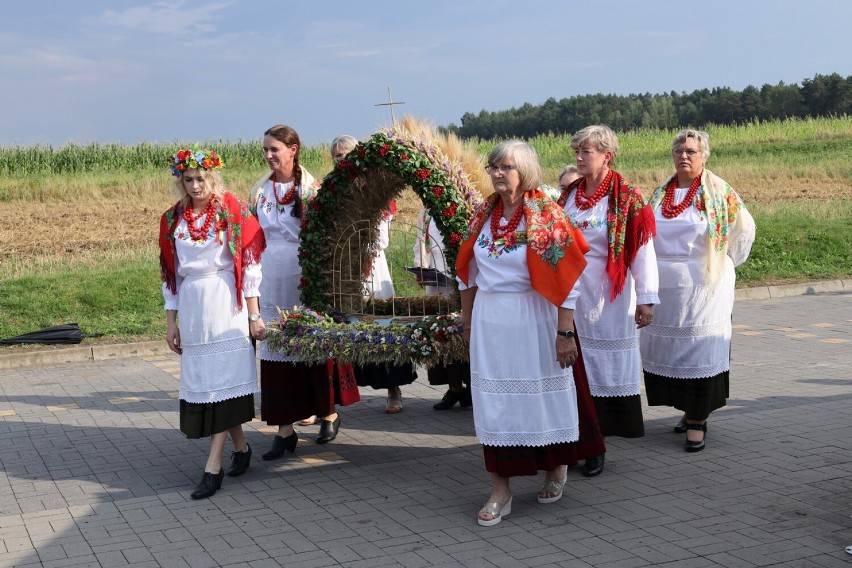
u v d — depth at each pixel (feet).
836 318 40.93
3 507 19.38
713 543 16.16
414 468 21.42
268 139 23.04
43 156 107.04
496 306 17.22
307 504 19.07
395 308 23.70
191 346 19.93
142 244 59.26
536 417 17.24
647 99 232.94
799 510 17.66
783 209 69.36
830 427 23.45
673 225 22.04
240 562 16.05
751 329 38.81
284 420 22.33
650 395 22.56
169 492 20.12
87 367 35.14
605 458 21.49
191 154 19.61
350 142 25.76
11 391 31.19
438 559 15.88
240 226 20.01
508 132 230.27
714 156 118.73
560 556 15.83
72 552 16.74
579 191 20.88
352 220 22.47
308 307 22.43
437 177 20.24
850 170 96.94
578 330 20.79
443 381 26.63
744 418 24.57
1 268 49.96
